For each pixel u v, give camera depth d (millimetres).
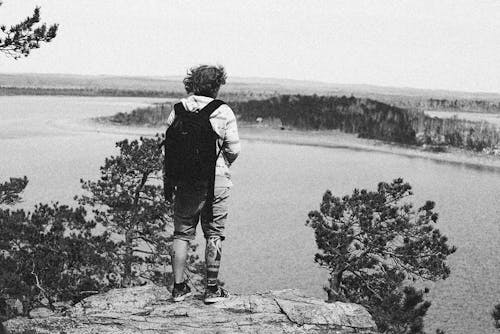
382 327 15734
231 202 56094
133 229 18531
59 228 16344
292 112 130125
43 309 14508
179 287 5328
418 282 31422
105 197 18672
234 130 4770
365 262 17953
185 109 4801
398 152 100938
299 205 55094
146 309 5297
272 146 108125
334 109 131375
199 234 39625
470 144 102062
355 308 5363
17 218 15750
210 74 4801
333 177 73750
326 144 110625
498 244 41156
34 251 15492
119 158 18719
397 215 18453
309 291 29531
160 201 19031
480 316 26172
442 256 17750
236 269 33656
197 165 4711
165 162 4836
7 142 103312
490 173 81062
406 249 17984
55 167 74625
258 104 139500
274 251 37969
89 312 5270
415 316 16016
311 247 39281
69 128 130875
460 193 64438
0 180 63562
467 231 45531
